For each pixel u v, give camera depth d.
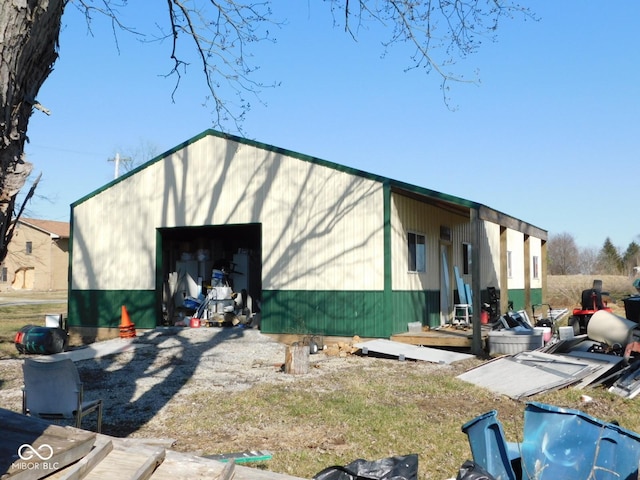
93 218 18.53
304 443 6.79
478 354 13.30
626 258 68.88
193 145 17.25
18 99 3.39
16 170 3.42
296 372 11.26
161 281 17.80
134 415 8.26
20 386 10.41
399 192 15.21
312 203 15.54
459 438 6.97
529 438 4.42
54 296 45.22
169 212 17.45
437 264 17.80
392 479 4.18
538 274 27.52
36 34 3.35
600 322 12.06
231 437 7.05
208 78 8.60
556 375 10.20
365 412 8.10
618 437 4.25
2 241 3.45
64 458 3.34
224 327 17.66
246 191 16.44
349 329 14.84
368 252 14.72
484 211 14.06
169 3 7.72
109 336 17.97
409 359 12.99
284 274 15.81
